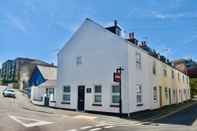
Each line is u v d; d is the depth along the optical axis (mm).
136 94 22375
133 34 25422
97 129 12898
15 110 20344
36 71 43750
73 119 16625
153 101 27016
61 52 25875
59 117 17328
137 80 22812
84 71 23656
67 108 24391
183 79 47062
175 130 13375
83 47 24172
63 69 25438
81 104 23328
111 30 23469
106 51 22469
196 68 66875
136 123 16578
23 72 96438
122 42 21609
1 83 92062
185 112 24781
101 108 21797
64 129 12523
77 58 24438
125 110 20578
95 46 23297
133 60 22328
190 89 56656
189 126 15320
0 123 13234
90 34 23875
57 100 25500
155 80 28453
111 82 21625
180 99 42250
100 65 22641
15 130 11609
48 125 13438
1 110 19625
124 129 13281
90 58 23453
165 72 33500
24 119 15117
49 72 43062
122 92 20922
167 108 29406
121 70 21125
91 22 23969
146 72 25547
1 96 40000
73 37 25141
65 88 25125
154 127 14555
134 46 22766
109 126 14336
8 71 101875
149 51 28422
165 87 32750
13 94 40062
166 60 35594
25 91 55906
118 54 21672
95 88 22719
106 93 21781
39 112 20016
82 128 13078
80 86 23750
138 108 22484
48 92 33750
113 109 21078
